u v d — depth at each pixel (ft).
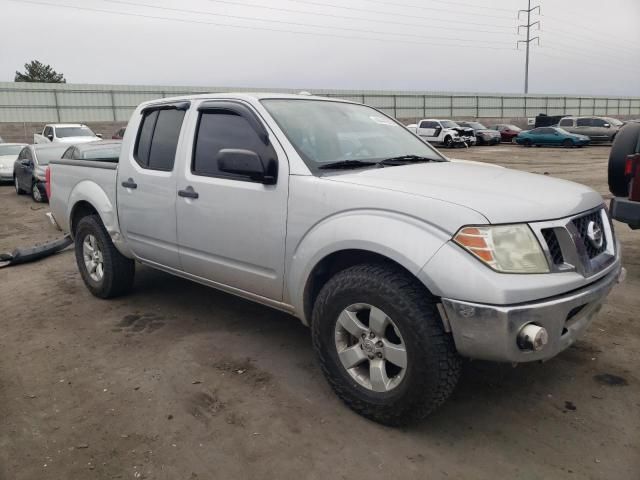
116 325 14.66
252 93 12.42
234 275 11.94
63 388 11.33
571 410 10.12
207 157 12.41
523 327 8.12
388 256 8.82
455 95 171.94
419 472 8.47
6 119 116.67
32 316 15.58
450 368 8.74
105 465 8.82
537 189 9.77
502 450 8.97
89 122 123.44
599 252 9.87
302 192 10.30
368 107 14.62
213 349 13.00
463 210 8.45
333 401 10.56
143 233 14.23
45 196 39.83
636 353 12.36
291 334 13.84
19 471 8.71
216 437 9.48
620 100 198.80
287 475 8.48
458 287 8.14
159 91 132.57
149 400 10.75
